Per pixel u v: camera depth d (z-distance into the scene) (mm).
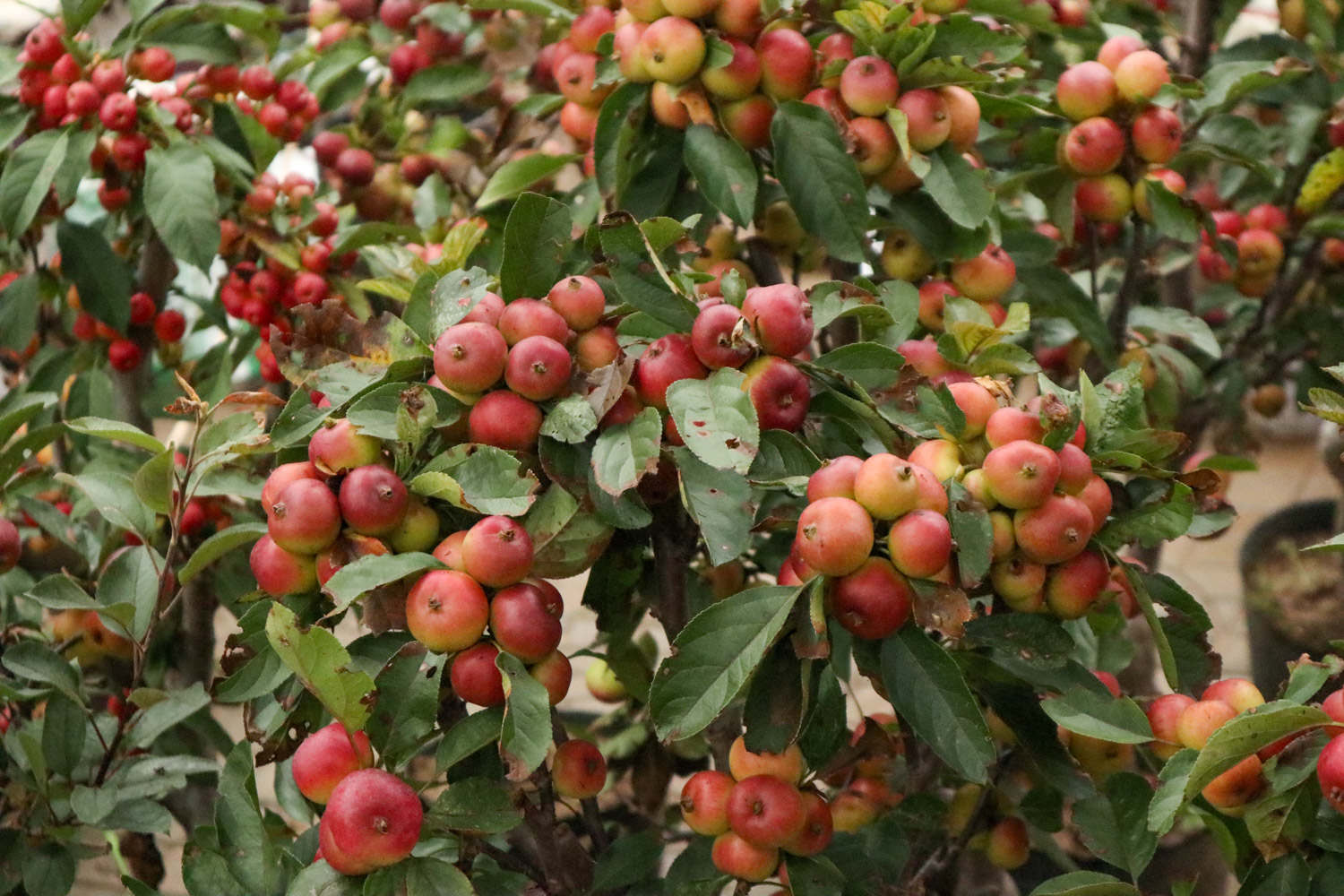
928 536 953
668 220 1038
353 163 1575
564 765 1035
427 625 965
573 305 1018
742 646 976
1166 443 1033
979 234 1203
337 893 964
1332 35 1539
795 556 998
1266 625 2051
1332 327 1678
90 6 1344
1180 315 1408
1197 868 1456
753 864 1033
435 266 1151
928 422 1035
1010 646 1028
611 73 1184
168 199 1325
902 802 1132
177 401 1089
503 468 990
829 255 1223
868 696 2088
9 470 1275
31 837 1177
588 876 1127
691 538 1099
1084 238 1429
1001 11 1260
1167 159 1241
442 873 960
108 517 1179
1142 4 1640
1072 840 1472
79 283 1401
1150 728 1034
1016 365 1106
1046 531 987
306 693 1018
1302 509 2254
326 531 981
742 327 997
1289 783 977
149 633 1171
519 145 1438
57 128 1369
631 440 995
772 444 1022
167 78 1370
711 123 1150
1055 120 1329
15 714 1250
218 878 1064
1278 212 1568
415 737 976
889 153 1173
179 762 1219
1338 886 994
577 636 2371
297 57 1548
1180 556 2775
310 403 1046
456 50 1588
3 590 1361
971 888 1465
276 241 1403
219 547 1120
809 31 1235
